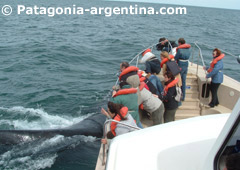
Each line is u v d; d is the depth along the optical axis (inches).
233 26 2154.3
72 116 356.5
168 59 266.2
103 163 171.2
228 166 79.9
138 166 93.5
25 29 1315.2
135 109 212.8
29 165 230.1
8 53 731.4
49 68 591.2
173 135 109.9
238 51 896.3
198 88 320.8
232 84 315.3
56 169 229.8
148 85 261.0
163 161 99.2
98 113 330.6
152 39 1082.7
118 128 177.2
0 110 367.6
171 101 243.0
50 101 403.5
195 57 725.9
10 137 239.6
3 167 223.5
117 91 230.5
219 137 83.7
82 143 263.3
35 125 331.0
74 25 1608.0
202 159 102.0
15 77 515.5
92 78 529.7
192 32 1433.3
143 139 106.8
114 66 635.5
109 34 1219.2
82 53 761.0
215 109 299.1
